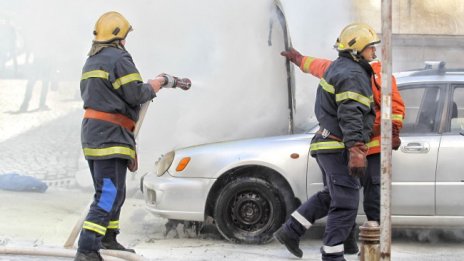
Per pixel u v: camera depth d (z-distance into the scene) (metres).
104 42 7.00
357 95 7.10
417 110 8.84
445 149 8.52
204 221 8.91
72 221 9.77
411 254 8.45
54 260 7.43
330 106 7.36
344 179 7.32
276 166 8.66
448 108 8.77
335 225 7.34
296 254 8.09
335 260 7.35
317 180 8.66
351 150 7.07
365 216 8.46
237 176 8.78
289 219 8.07
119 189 6.96
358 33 7.32
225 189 8.73
